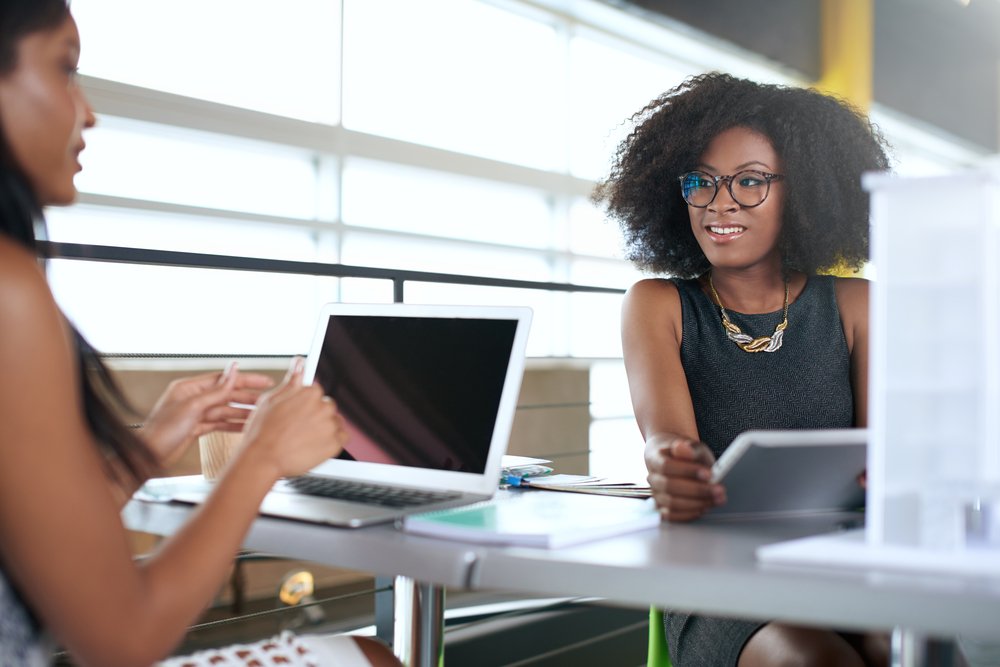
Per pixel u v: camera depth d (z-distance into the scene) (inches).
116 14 196.1
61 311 34.1
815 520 40.1
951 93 409.7
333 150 231.9
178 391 44.3
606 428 270.5
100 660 29.8
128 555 30.4
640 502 43.5
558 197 283.7
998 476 26.8
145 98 199.3
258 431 35.1
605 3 269.1
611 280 298.8
